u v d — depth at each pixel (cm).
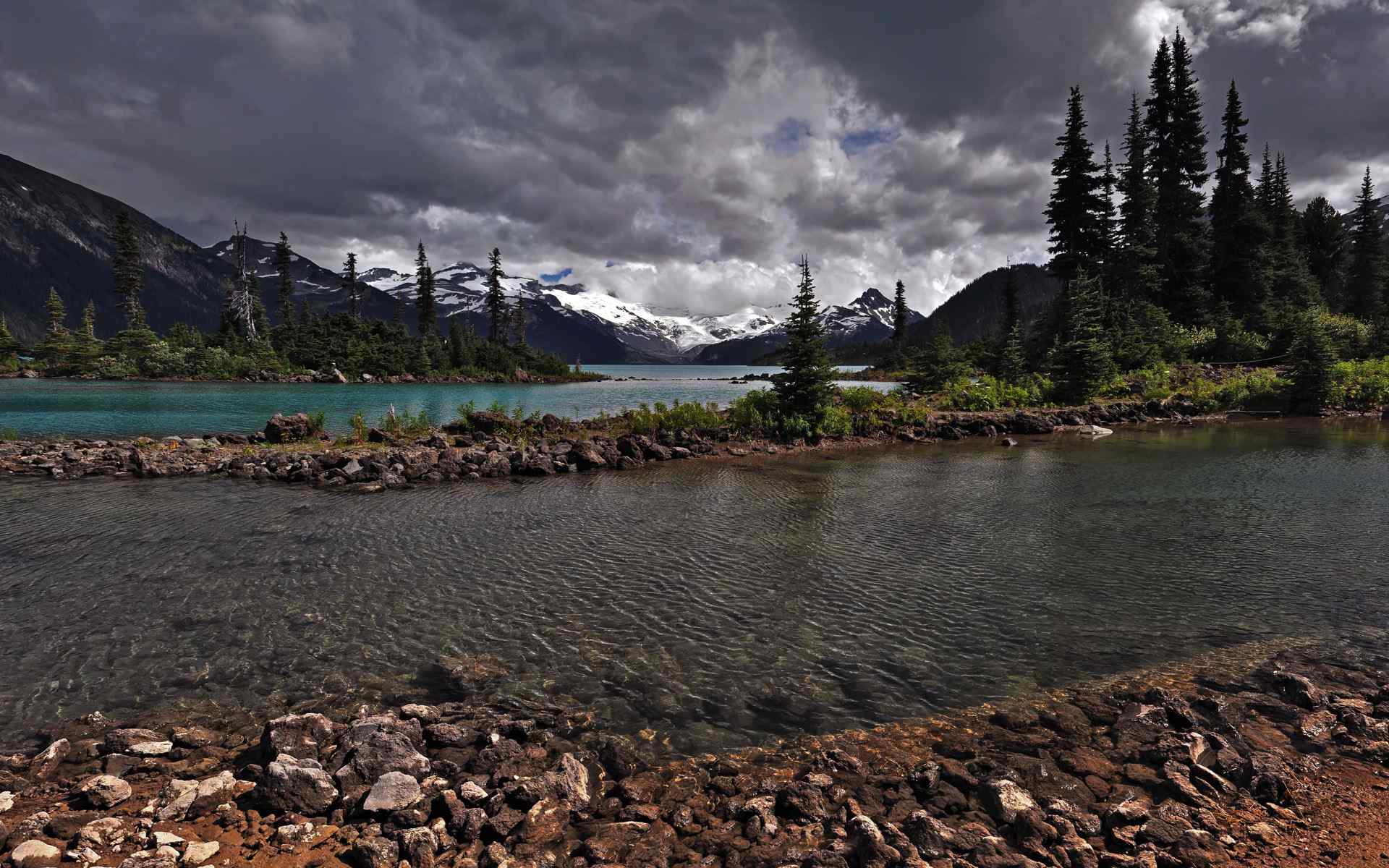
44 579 1230
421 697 822
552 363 13975
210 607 1105
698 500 1995
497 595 1173
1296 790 614
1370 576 1238
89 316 10131
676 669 897
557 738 732
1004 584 1227
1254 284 6950
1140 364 5719
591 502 1961
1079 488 2127
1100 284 6191
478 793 614
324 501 1947
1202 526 1625
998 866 513
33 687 835
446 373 11644
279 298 13900
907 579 1255
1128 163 6912
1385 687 805
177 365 9219
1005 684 855
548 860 531
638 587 1214
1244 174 7356
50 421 4075
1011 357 5675
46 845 526
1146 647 955
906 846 530
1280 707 766
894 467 2645
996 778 639
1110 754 687
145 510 1805
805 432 3422
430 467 2406
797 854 536
